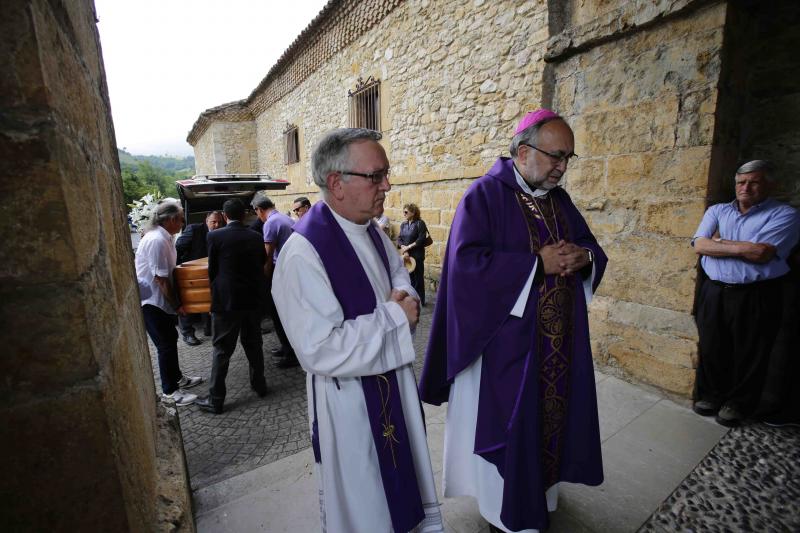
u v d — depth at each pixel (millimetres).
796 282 2297
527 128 1532
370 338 1082
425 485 1304
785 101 2594
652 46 2574
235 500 1967
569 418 1638
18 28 523
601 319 3061
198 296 3074
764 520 1771
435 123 5551
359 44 7062
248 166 15219
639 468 2104
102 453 648
